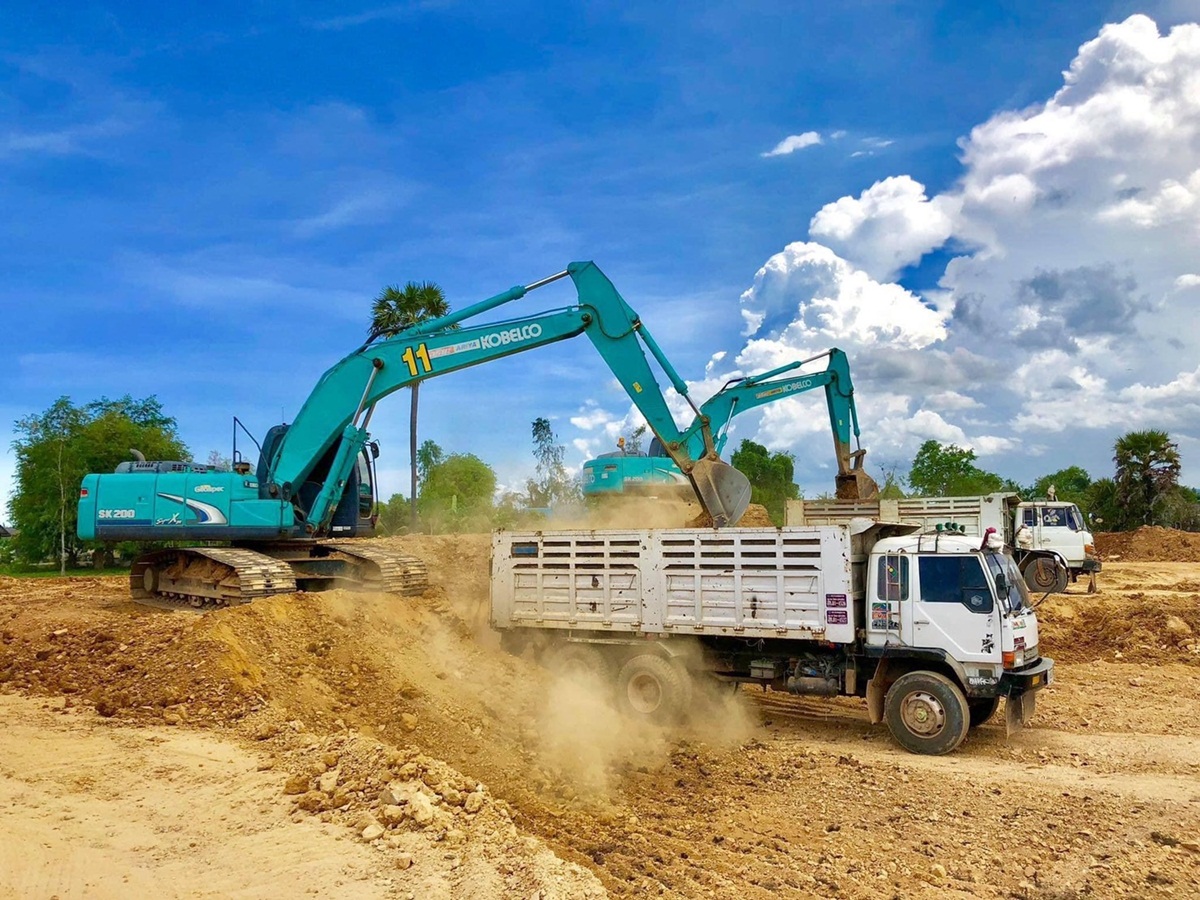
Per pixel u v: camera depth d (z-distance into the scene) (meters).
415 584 13.00
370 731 8.76
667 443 12.98
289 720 8.42
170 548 13.88
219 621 10.12
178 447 38.81
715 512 12.81
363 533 14.39
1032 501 22.30
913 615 9.75
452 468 39.19
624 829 6.98
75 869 5.52
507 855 5.69
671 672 10.49
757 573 10.26
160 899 5.15
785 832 7.12
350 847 5.87
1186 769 8.91
